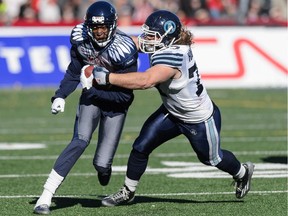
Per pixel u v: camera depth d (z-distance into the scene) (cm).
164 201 2600
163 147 4041
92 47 2395
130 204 2544
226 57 6462
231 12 7538
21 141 4256
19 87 6253
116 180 3078
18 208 2470
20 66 6250
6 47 6219
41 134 4538
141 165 2455
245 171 2503
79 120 2425
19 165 3459
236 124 4941
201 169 3312
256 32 6519
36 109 5678
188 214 2369
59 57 6291
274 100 6147
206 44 6438
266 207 2486
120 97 2411
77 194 2769
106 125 2445
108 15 2339
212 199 2634
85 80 2270
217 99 6119
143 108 5706
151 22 2327
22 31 6244
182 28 2350
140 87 2261
